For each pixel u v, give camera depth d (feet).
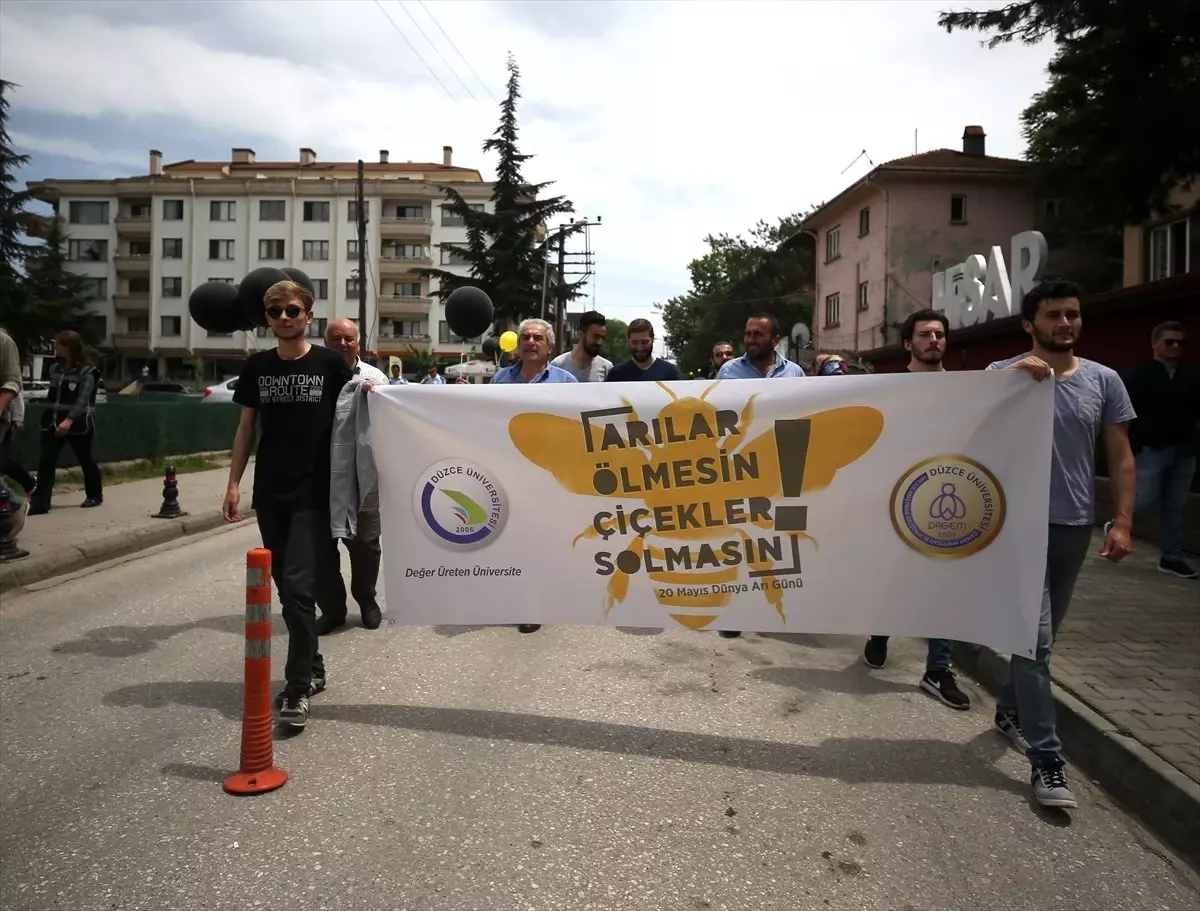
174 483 33.19
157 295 198.18
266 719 11.55
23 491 38.29
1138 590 21.39
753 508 13.56
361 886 9.14
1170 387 22.77
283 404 13.70
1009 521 12.42
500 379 20.58
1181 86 36.27
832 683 16.16
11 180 142.72
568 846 10.06
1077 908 9.16
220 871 9.38
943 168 99.35
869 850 10.18
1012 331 50.60
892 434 13.09
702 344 167.63
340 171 215.92
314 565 13.57
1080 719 13.10
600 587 13.96
